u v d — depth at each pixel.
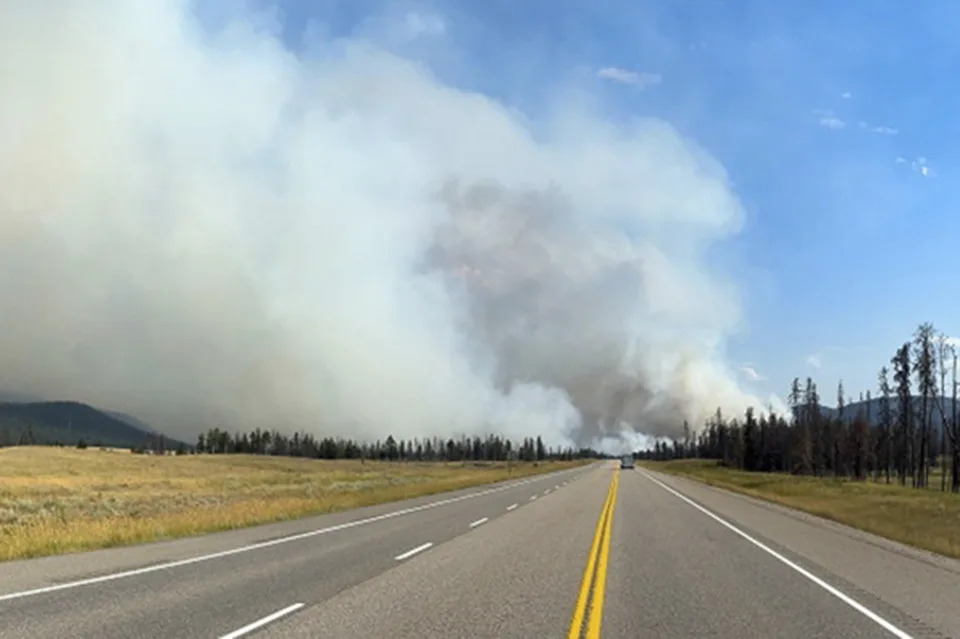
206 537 19.89
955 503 38.34
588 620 10.16
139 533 19.09
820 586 13.41
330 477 85.19
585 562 16.17
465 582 13.20
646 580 13.89
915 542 21.64
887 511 33.19
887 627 10.02
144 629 8.92
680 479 78.75
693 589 12.93
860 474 111.31
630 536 22.09
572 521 26.84
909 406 86.94
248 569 14.07
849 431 115.56
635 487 56.28
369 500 37.31
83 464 106.94
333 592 11.84
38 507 35.81
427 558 16.34
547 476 84.00
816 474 124.31
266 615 9.92
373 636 8.93
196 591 11.60
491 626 9.66
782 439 147.38
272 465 138.88
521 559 16.50
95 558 15.24
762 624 10.12
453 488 53.38
